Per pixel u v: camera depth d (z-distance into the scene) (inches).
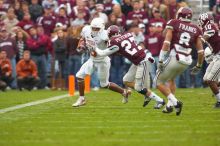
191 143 842.8
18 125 1034.1
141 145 829.8
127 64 1916.8
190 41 1111.6
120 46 1225.4
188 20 1115.9
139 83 1240.2
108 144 838.5
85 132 951.0
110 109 1273.4
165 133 932.6
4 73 1883.6
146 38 1902.1
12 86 1927.9
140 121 1072.2
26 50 1909.4
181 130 962.1
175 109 1139.3
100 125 1026.7
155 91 1742.1
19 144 848.3
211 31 1258.0
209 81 1282.0
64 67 1934.1
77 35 1905.8
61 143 853.2
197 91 1765.5
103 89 1868.8
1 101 1483.8
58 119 1113.4
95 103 1407.5
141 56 1226.0
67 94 1715.1
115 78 1937.7
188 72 1930.4
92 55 1255.5
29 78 1882.4
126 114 1179.9
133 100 1470.2
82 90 1327.5
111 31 1226.0
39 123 1058.7
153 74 1889.8
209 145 828.0
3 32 1900.8
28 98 1569.9
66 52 1924.2
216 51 1277.1
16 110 1275.8
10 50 1900.8
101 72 1300.4
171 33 1108.5
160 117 1125.1
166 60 1115.9
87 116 1155.3
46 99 1542.8
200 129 971.3
